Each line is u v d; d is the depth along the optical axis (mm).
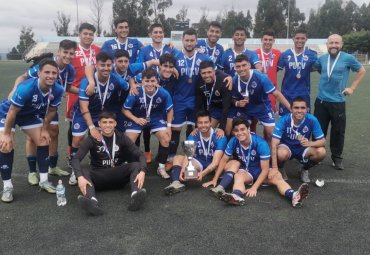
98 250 3094
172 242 3207
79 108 4855
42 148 4371
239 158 4523
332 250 3055
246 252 3035
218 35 6391
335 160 5207
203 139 4734
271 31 6523
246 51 6332
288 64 6168
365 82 19078
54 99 4332
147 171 5250
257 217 3680
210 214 3766
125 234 3359
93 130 4410
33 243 3213
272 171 4445
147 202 4109
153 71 4832
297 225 3494
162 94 4957
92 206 3688
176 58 5438
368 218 3631
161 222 3594
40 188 4508
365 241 3191
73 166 4051
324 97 5312
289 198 4043
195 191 4438
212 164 4617
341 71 5211
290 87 6230
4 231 3430
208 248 3102
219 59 6516
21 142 6715
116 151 4305
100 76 4668
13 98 3980
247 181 4492
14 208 3949
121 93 4984
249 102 5305
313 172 5082
